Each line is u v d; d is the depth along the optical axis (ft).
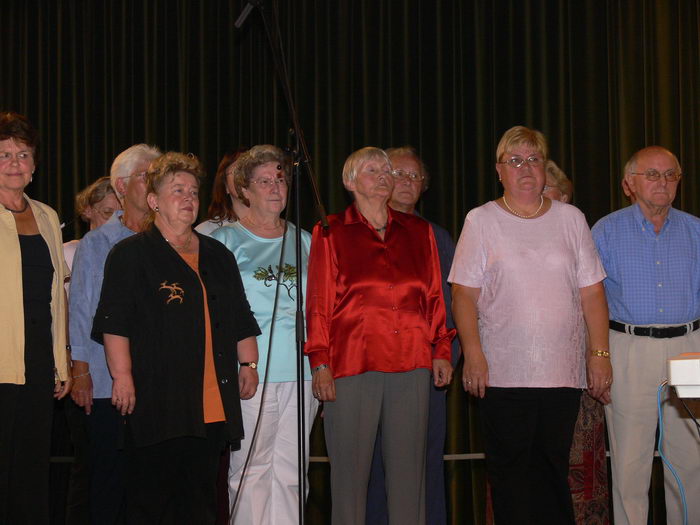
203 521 8.88
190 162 9.44
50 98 15.51
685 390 6.99
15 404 9.00
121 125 15.29
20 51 15.67
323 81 14.83
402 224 10.60
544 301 9.95
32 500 9.15
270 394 10.18
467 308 10.31
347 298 10.11
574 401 10.03
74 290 10.20
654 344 11.39
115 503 10.09
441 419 11.32
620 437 11.54
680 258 11.53
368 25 14.83
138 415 8.61
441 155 14.67
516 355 9.93
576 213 10.46
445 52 14.79
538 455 10.08
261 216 10.69
